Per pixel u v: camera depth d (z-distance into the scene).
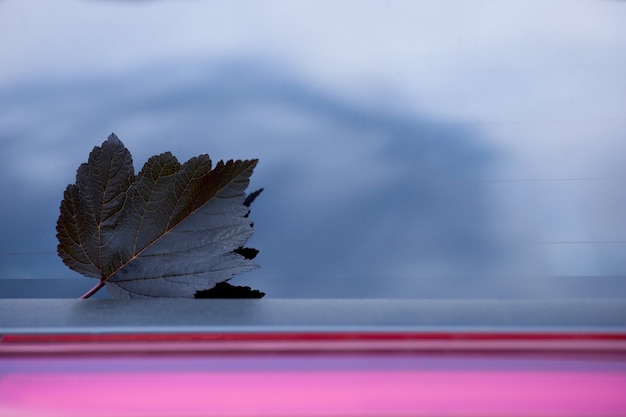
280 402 0.58
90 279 0.67
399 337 0.60
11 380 0.59
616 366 0.59
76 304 0.63
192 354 0.60
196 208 0.67
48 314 0.62
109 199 0.67
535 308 0.62
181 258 0.67
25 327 0.61
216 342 0.60
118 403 0.58
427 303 0.63
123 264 0.67
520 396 0.58
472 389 0.58
